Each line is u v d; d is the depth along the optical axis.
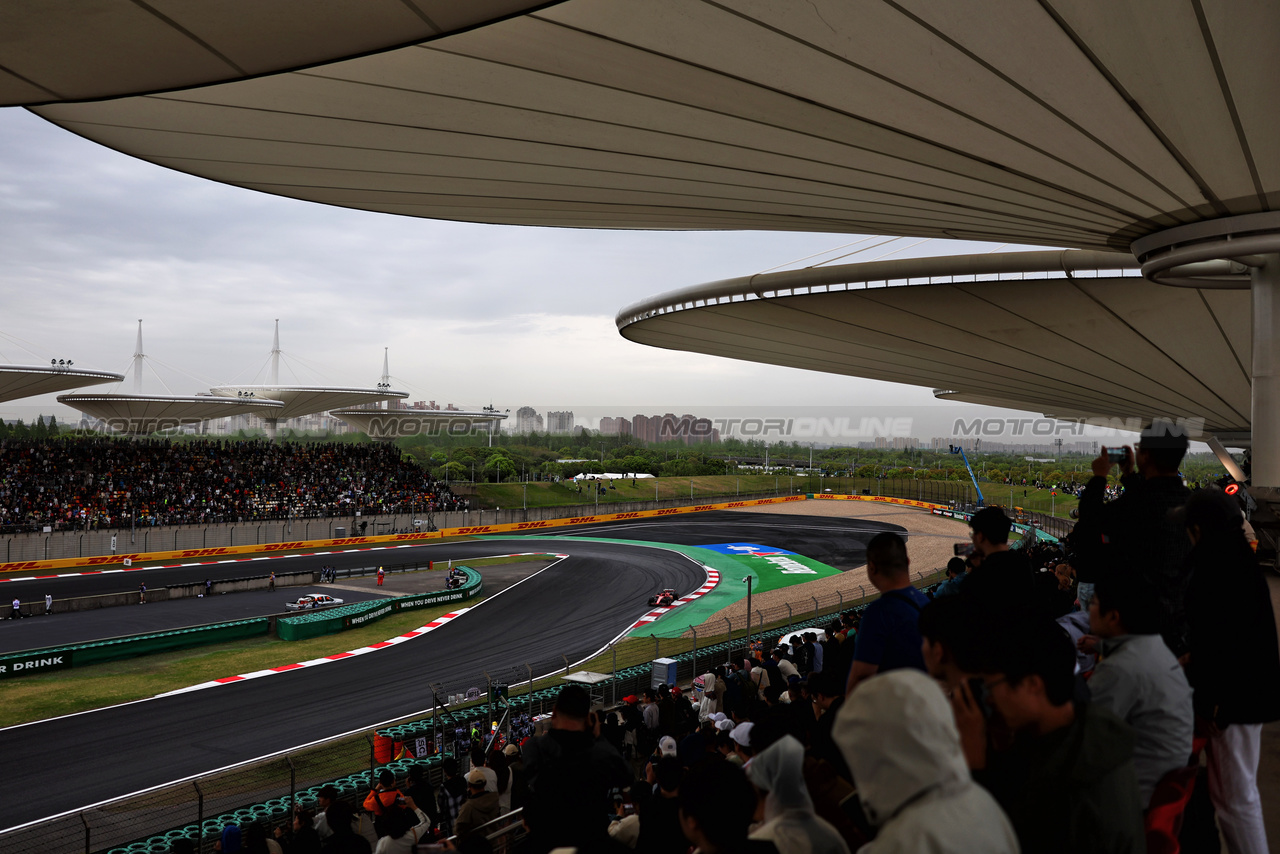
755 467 115.31
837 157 10.58
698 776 2.49
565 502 84.88
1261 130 8.88
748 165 11.06
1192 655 3.47
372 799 10.02
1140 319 17.17
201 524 54.62
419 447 104.00
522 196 12.88
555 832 3.83
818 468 113.12
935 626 2.18
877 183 11.40
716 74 8.32
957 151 10.05
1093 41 7.52
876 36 7.50
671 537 66.88
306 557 52.94
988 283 15.94
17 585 41.66
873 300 17.67
